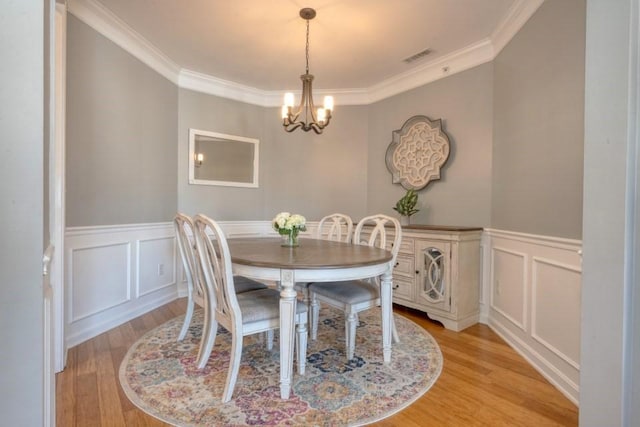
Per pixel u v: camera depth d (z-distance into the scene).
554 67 2.05
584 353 0.95
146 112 3.20
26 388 0.73
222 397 1.77
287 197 4.50
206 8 2.54
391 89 3.99
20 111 0.72
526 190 2.36
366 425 1.57
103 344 2.44
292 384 1.92
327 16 2.63
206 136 3.96
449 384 1.94
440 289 2.98
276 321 1.90
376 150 4.18
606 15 0.90
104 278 2.71
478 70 3.11
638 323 0.85
